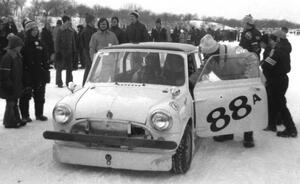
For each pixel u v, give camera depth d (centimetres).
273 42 840
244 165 677
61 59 1359
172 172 627
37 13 5744
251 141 772
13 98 842
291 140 827
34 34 877
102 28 1073
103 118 591
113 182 591
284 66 829
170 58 704
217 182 602
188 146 642
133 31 1245
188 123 651
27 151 716
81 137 589
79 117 602
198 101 676
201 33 3572
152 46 726
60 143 620
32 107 1066
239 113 702
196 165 669
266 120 725
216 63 709
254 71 722
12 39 810
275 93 847
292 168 670
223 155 724
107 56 724
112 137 578
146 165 594
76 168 639
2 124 891
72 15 6334
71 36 1366
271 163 690
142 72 698
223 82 699
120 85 682
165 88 669
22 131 841
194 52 767
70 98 635
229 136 807
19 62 835
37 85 904
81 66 1867
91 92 657
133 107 596
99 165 607
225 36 5734
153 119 579
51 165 650
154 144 569
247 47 1107
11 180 591
